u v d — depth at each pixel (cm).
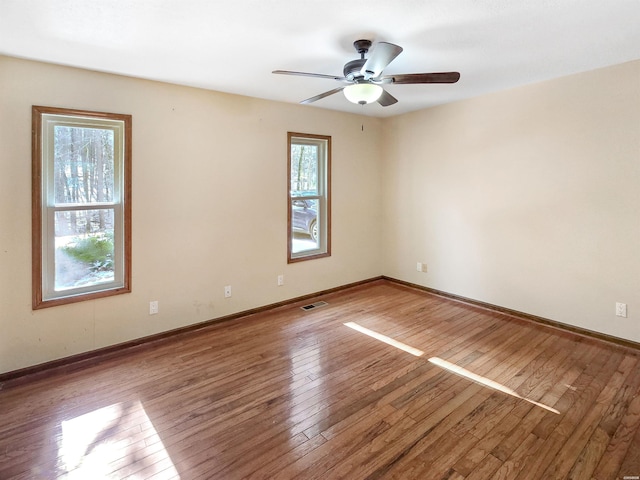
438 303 431
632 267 300
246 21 210
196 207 349
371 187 508
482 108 391
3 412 225
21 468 180
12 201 261
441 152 438
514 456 185
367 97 250
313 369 277
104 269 309
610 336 316
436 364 283
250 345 320
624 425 207
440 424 211
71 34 223
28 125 262
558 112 332
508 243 382
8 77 255
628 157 295
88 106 286
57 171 283
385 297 456
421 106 439
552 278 350
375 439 199
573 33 233
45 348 279
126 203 308
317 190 461
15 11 194
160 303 333
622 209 302
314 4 191
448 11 201
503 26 221
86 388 252
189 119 339
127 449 193
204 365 285
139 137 311
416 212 477
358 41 238
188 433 205
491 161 389
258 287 401
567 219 335
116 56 259
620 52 268
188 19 206
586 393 240
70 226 291
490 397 238
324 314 398
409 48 253
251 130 381
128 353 306
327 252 466
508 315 387
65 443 198
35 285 271
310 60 273
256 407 229
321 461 183
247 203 385
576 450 189
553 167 340
